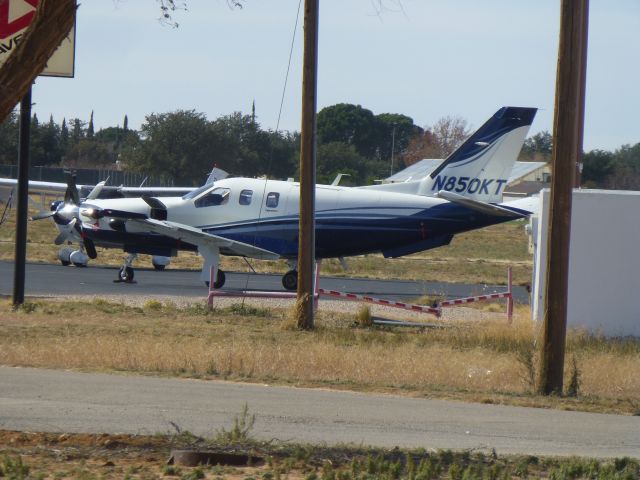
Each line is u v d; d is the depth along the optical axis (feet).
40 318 261.85
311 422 135.64
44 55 113.50
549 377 180.14
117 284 379.55
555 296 180.96
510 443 127.85
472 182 384.68
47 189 599.16
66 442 118.73
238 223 384.27
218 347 213.66
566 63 179.52
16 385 153.48
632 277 272.51
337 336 248.93
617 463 112.68
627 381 191.83
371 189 387.75
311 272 267.39
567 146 180.75
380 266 567.18
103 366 181.37
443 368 194.29
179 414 136.46
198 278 424.87
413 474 104.37
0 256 500.74
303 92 268.21
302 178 267.59
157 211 390.01
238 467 109.09
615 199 272.31
